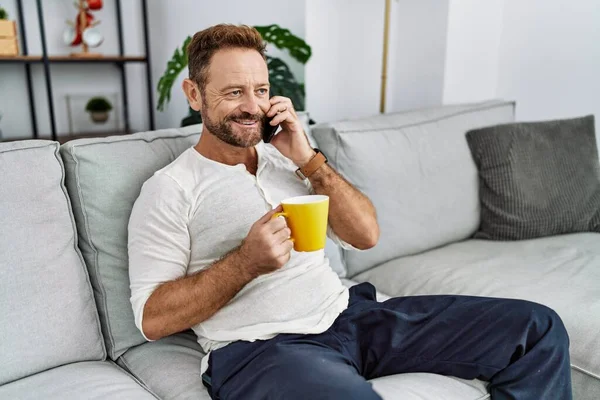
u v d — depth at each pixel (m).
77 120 3.04
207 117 1.12
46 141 1.15
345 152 1.62
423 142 1.81
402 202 1.70
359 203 1.26
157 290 1.03
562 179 1.88
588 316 1.28
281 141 1.23
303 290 1.13
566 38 2.32
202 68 1.10
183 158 1.16
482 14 2.45
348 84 2.70
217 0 2.73
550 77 2.41
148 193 1.10
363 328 1.14
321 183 1.23
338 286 1.21
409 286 1.57
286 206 0.96
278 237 0.96
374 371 1.14
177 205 1.08
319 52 2.54
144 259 1.06
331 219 1.26
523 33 2.47
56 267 1.10
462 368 1.07
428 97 2.47
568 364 1.06
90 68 3.06
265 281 1.11
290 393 0.89
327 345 1.08
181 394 1.03
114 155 1.21
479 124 2.01
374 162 1.66
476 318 1.10
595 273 1.51
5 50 2.45
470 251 1.75
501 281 1.49
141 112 3.30
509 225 1.83
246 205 1.13
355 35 2.62
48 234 1.10
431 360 1.10
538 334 1.06
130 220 1.11
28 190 1.09
